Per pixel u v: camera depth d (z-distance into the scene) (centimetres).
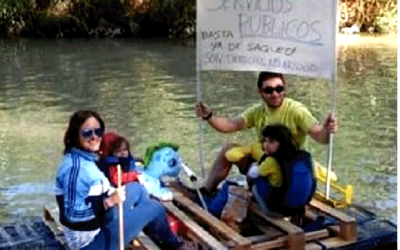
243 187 456
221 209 438
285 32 447
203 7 472
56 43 2022
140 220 392
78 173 361
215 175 468
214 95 1077
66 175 362
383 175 632
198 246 404
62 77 1298
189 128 833
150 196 442
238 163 461
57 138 796
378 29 2150
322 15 434
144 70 1383
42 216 516
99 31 2244
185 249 403
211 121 466
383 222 446
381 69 1342
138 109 970
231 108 973
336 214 421
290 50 447
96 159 381
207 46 475
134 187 397
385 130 815
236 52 466
